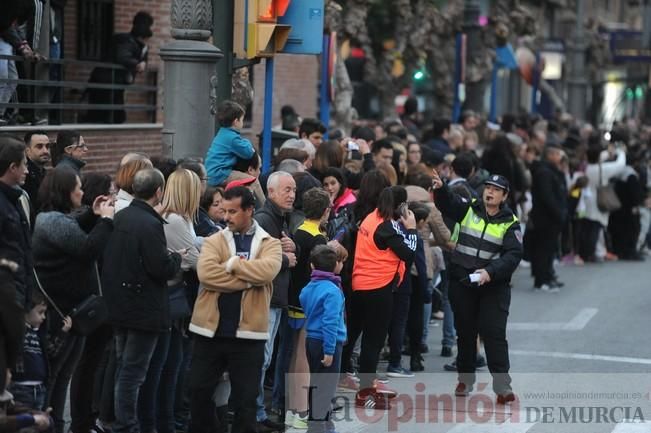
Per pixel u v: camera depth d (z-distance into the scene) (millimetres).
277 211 23906
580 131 65438
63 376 21531
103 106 34844
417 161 35781
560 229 44562
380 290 26141
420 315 29969
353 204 27828
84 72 41469
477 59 61625
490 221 26953
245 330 21094
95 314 21047
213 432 21828
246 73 34125
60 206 21219
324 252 23375
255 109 52344
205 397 21469
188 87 26969
